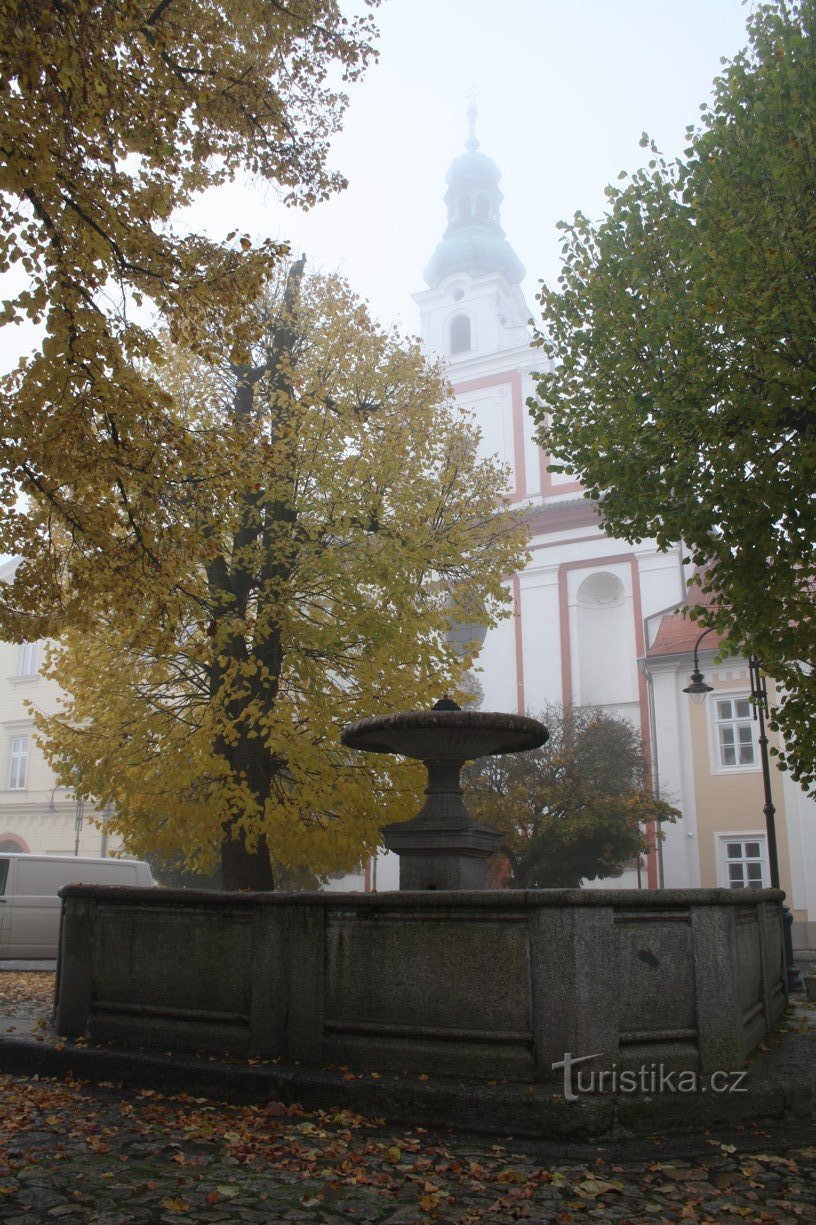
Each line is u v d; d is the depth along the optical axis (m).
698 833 32.16
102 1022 7.44
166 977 7.25
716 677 33.03
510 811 28.28
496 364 46.25
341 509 12.74
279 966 6.71
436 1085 5.83
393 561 12.67
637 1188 4.87
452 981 6.14
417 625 12.89
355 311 14.06
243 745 12.63
